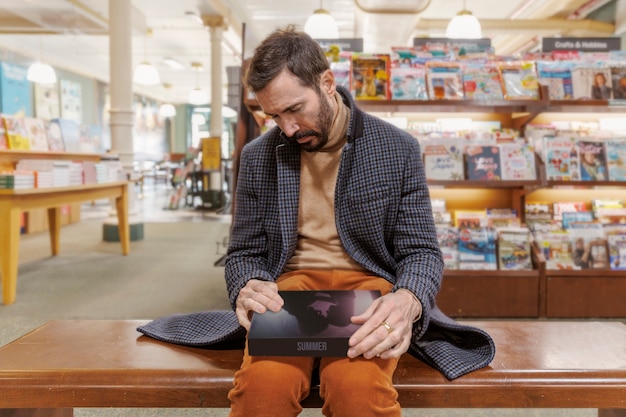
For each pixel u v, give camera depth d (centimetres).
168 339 138
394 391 103
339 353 103
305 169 135
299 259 139
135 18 795
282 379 101
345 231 133
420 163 136
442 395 116
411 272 122
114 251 552
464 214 321
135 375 118
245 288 121
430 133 333
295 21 972
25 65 1215
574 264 311
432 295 119
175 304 343
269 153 136
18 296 363
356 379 100
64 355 129
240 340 135
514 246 312
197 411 194
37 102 1250
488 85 310
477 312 309
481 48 348
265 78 113
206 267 469
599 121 350
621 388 116
